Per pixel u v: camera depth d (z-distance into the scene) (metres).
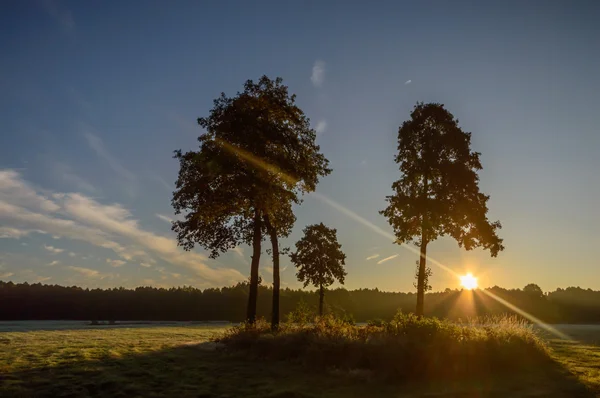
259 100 27.33
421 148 32.19
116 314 113.44
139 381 14.77
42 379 14.68
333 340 17.50
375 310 92.12
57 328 54.12
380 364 15.20
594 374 15.22
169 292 122.88
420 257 31.33
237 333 23.17
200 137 27.61
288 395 12.80
